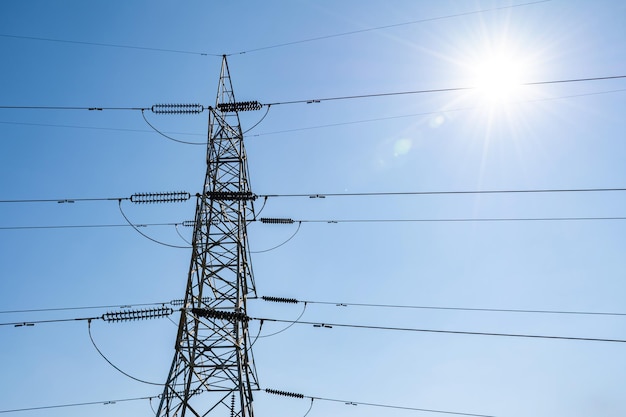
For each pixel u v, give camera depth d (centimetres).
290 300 2892
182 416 2152
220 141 2956
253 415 2373
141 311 2331
